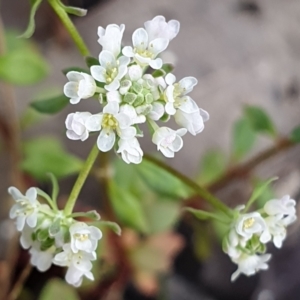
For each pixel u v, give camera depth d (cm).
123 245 13
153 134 9
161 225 13
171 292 14
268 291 14
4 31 14
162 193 11
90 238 9
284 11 16
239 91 15
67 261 9
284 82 15
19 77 11
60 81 15
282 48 16
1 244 14
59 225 9
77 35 10
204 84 15
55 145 13
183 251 14
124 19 15
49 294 12
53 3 9
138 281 13
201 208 13
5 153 14
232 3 16
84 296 13
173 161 14
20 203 9
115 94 9
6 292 13
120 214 12
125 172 13
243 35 16
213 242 14
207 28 16
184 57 15
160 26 9
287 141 12
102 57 9
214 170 14
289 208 9
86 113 9
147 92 9
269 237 9
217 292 14
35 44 15
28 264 12
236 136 13
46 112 10
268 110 15
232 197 14
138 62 9
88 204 14
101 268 13
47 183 14
